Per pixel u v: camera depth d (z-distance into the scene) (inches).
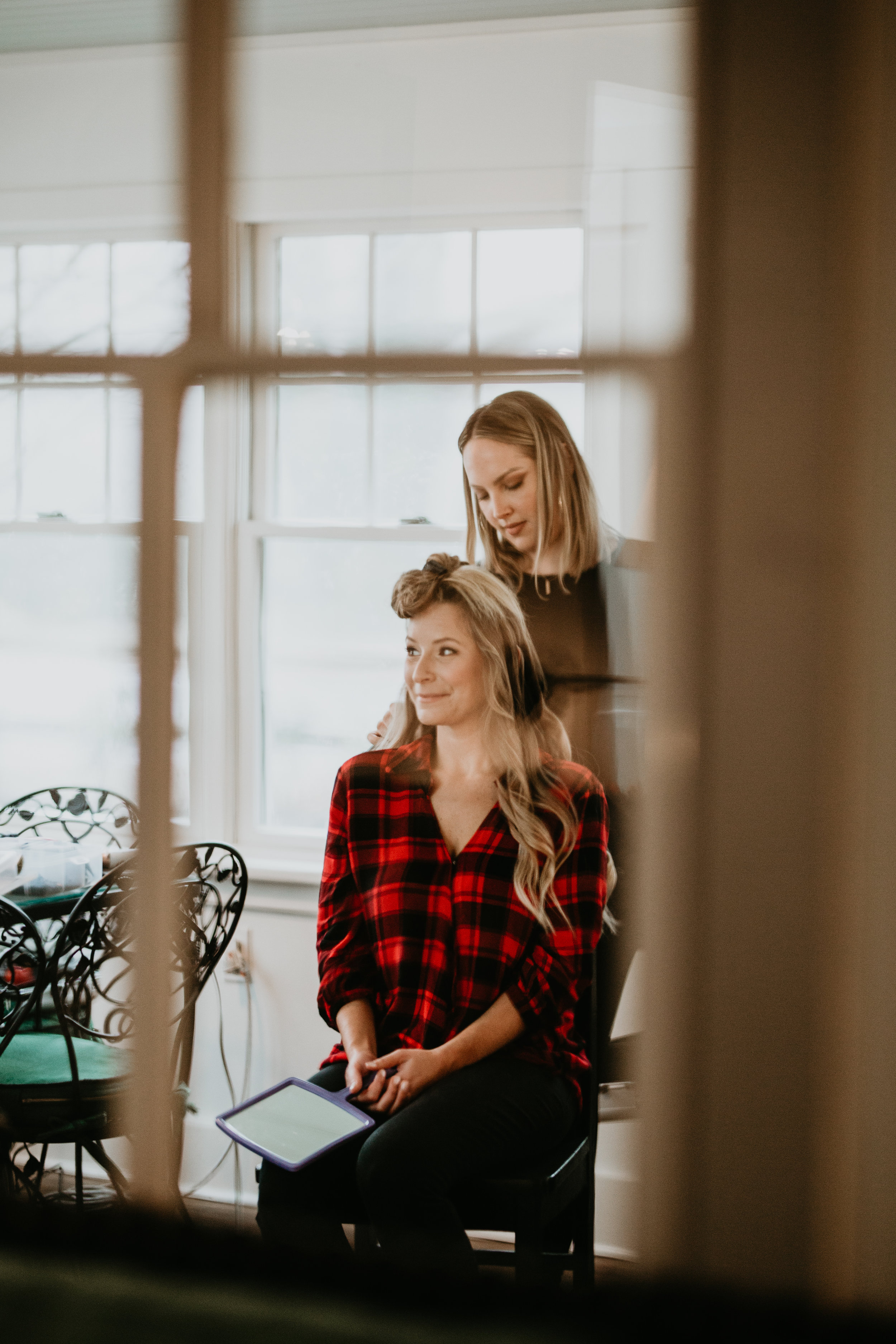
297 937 94.8
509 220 93.0
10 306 102.6
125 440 102.8
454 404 95.3
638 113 87.0
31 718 106.0
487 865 63.0
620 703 77.0
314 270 97.3
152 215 97.7
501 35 88.4
